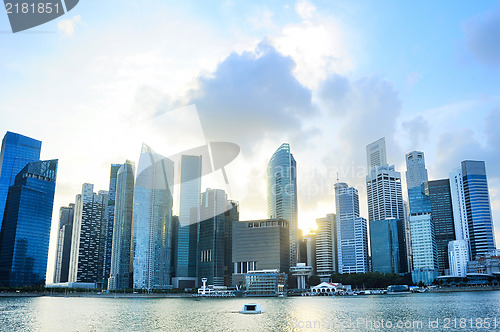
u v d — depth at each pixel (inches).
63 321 5782.5
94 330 4798.2
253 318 6038.4
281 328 4753.9
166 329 4837.6
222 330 4690.0
